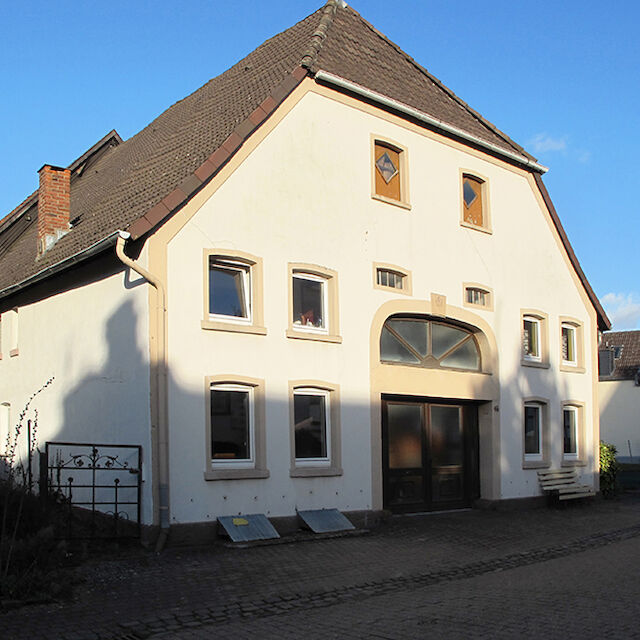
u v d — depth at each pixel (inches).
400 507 604.1
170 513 448.5
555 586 360.2
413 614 306.2
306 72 552.1
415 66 708.7
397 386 589.6
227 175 497.7
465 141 674.8
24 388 627.8
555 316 759.7
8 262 777.6
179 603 324.8
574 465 758.5
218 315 495.8
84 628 287.1
